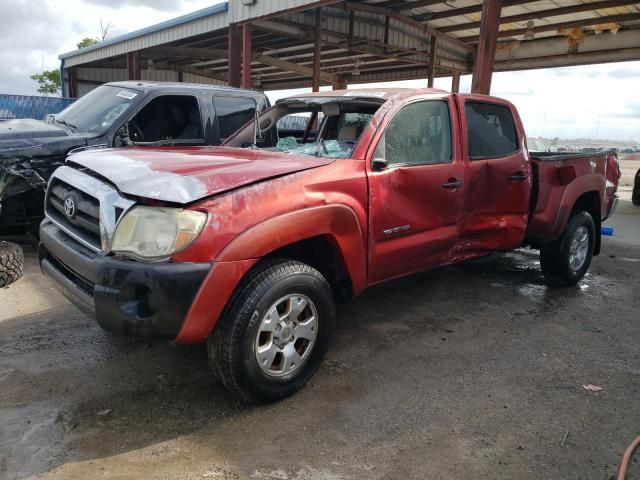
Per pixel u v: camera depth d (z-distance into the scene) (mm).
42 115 16469
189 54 17812
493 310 4801
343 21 14852
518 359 3781
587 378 3518
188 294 2619
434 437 2793
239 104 6977
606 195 5883
